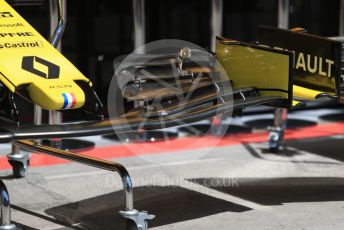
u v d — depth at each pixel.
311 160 10.77
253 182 9.63
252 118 13.38
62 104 7.24
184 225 7.99
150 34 14.11
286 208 8.57
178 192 9.17
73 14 13.70
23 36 7.95
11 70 7.34
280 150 11.33
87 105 7.54
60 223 8.05
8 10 8.31
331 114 13.92
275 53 8.25
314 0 15.41
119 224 8.04
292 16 15.34
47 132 6.75
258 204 8.72
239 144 11.66
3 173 9.84
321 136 12.25
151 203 8.73
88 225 8.00
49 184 9.42
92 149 11.26
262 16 15.26
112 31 14.16
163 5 14.33
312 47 8.72
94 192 9.13
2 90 7.28
